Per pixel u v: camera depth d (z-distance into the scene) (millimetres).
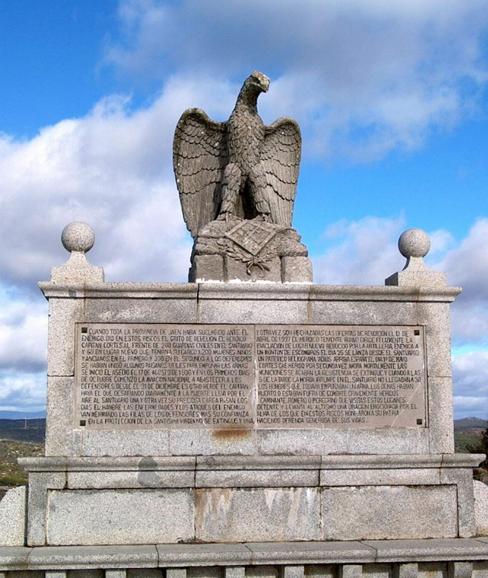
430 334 7871
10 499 7090
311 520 7277
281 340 7629
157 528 7086
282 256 7953
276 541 7191
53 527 6992
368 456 7426
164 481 7133
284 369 7590
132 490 7109
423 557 6922
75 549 6770
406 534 7410
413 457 7480
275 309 7672
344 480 7379
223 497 7199
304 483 7312
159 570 6699
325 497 7336
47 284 7375
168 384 7418
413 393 7742
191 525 7121
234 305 7625
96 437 7250
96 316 7434
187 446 7332
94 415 7293
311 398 7582
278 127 8719
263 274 7871
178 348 7484
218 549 6781
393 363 7762
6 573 6574
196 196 8625
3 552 6629
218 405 7445
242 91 8445
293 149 8836
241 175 8359
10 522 7055
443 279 7973
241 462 7207
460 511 7531
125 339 7434
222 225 8047
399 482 7469
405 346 7809
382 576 6992
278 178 8781
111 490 7086
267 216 8328
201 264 7797
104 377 7359
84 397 7309
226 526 7164
